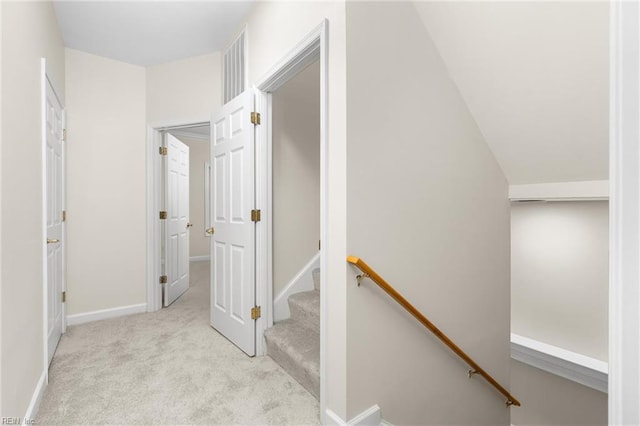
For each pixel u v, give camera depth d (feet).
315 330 7.61
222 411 5.62
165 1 7.77
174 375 6.74
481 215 7.84
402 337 5.87
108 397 5.96
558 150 7.47
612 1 1.50
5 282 4.35
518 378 12.62
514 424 12.80
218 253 9.04
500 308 8.29
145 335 8.85
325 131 5.34
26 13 5.46
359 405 5.17
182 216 13.29
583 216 10.22
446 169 6.88
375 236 5.43
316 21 5.60
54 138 7.79
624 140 1.44
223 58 9.77
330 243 5.32
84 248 9.95
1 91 4.31
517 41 5.97
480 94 7.09
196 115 10.41
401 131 5.88
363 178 5.24
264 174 7.77
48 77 6.85
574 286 10.62
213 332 9.09
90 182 10.05
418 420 6.19
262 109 7.74
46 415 5.43
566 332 10.98
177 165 12.78
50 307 7.43
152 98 10.98
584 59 5.71
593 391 10.69
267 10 7.23
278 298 8.29
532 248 11.53
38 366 5.86
